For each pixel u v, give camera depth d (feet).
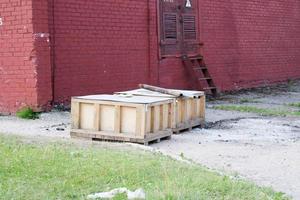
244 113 71.92
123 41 75.61
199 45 90.02
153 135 49.39
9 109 64.90
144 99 50.57
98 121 49.70
